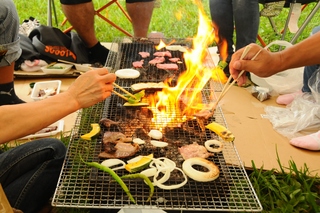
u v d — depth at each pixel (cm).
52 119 155
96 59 390
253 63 204
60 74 348
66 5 360
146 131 219
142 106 243
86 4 359
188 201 167
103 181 173
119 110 241
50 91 307
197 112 236
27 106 150
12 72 284
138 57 334
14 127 144
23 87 333
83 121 226
